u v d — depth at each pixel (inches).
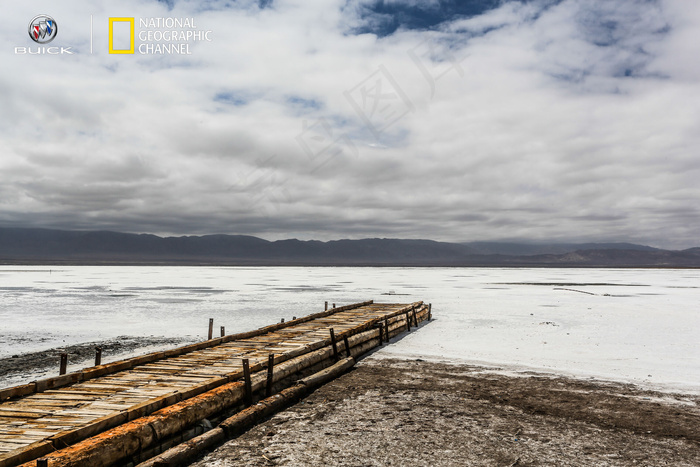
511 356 492.4
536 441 257.1
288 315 830.5
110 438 203.3
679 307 993.5
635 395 348.8
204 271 3887.8
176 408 250.7
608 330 664.4
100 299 1138.0
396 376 410.9
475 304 1067.9
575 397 342.6
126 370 339.9
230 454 236.8
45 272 3169.3
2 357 478.6
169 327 685.9
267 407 302.2
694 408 318.3
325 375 388.5
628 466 226.1
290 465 223.6
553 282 2235.5
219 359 381.4
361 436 263.9
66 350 515.2
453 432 270.8
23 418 229.8
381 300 1166.3
